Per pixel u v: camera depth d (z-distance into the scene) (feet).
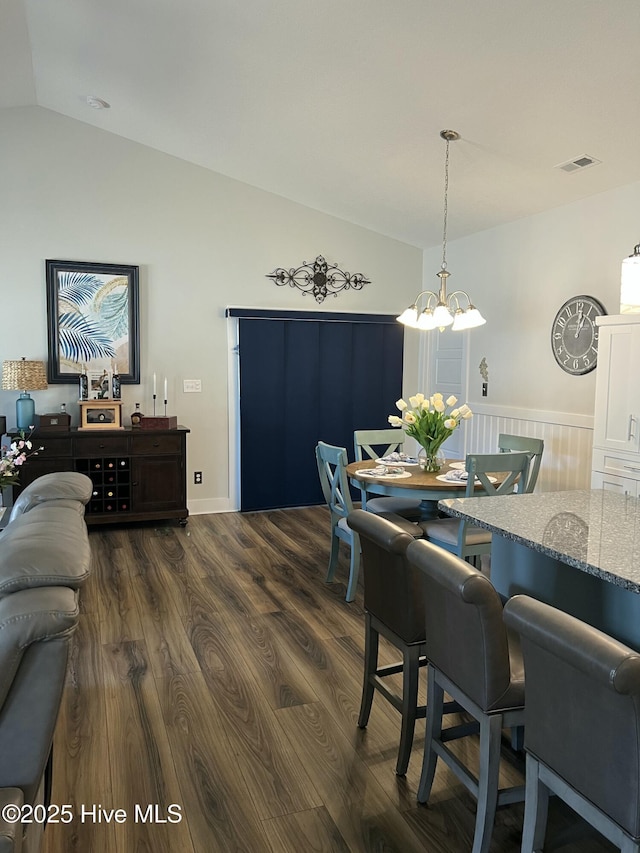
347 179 16.76
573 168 13.33
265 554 15.08
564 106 11.07
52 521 5.93
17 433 15.44
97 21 11.68
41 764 4.60
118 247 17.60
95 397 17.08
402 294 21.08
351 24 10.08
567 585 6.75
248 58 11.81
